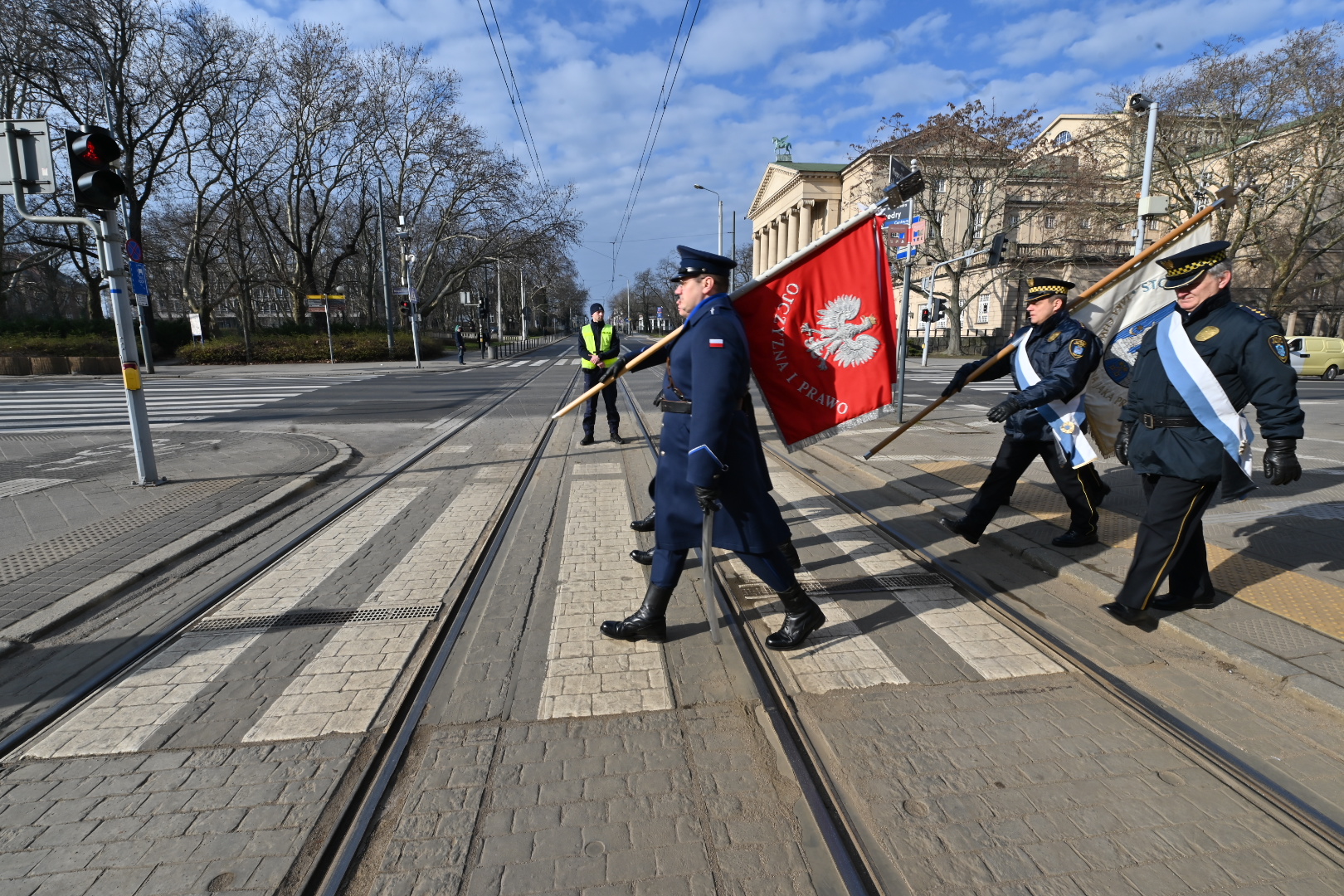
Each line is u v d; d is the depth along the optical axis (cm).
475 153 3619
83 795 242
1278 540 465
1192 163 2806
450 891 200
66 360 2456
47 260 3161
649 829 223
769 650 338
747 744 265
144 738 274
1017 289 4334
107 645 355
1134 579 343
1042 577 425
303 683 314
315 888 203
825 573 435
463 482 695
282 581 435
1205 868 204
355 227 4588
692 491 323
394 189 3762
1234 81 2519
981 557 460
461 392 1683
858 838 218
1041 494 610
